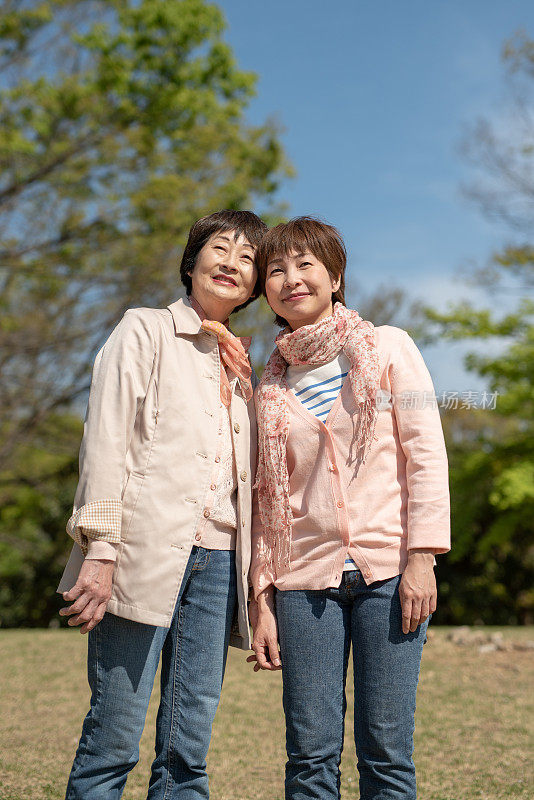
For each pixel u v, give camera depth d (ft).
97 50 46.01
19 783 10.39
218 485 7.72
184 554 7.18
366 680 7.12
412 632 7.16
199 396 7.70
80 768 6.87
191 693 7.47
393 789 6.97
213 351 8.03
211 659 7.57
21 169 44.96
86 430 7.15
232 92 50.19
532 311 45.83
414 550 7.11
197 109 47.47
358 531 7.31
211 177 47.26
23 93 44.93
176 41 45.70
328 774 7.21
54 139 46.32
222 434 7.91
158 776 7.44
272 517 7.80
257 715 14.66
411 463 7.38
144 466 7.23
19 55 45.01
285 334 8.05
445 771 11.28
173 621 7.59
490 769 11.38
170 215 44.98
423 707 15.43
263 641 7.77
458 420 58.44
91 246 46.65
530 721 14.32
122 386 7.17
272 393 7.96
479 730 13.67
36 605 51.19
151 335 7.56
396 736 7.01
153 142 46.03
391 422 7.56
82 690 16.48
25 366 47.32
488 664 20.22
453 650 22.43
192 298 8.51
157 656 7.22
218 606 7.66
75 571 7.25
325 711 7.25
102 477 6.91
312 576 7.40
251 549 8.11
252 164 48.75
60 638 24.41
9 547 57.93
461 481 48.01
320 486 7.54
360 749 7.17
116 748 6.91
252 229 8.55
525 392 45.39
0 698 15.67
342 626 7.39
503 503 43.73
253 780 10.89
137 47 45.96
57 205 46.32
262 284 8.72
